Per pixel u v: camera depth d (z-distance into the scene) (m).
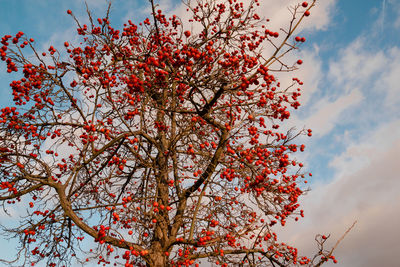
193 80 6.84
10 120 6.69
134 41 7.70
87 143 6.51
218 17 8.62
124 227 7.62
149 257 6.05
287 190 6.43
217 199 6.69
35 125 7.07
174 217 6.91
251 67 6.12
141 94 6.64
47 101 6.86
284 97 6.71
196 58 6.33
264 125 6.87
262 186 6.30
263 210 6.50
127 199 6.03
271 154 6.51
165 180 7.54
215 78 6.72
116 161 7.04
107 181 7.61
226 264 6.33
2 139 6.65
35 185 6.44
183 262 6.36
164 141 8.18
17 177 6.46
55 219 6.47
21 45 6.31
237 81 6.29
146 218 6.56
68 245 7.06
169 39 7.96
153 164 7.00
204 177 6.38
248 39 7.75
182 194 6.99
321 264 6.60
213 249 6.53
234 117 6.66
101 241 5.70
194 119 6.99
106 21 6.72
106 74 6.48
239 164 6.71
